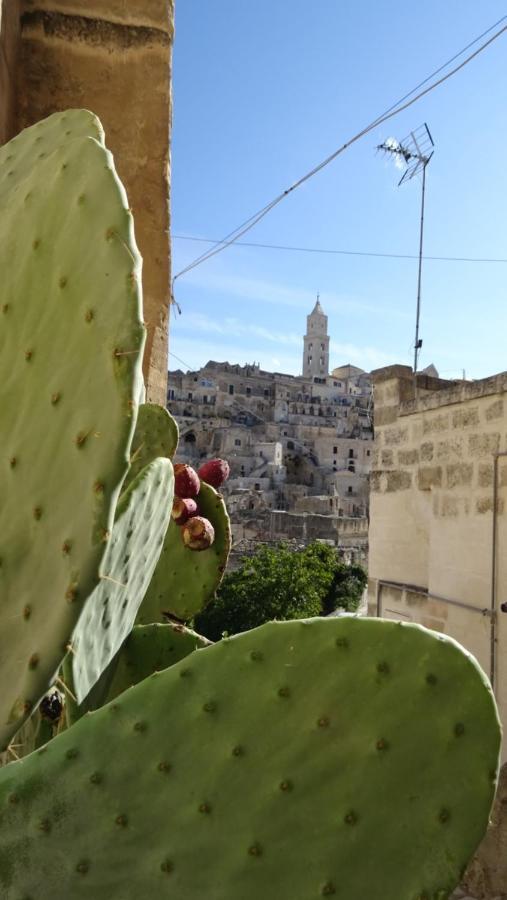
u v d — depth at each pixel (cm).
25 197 145
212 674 124
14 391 134
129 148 317
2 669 124
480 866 334
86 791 119
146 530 160
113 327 120
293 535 3534
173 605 239
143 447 228
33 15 307
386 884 116
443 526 632
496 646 559
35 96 308
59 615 116
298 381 10175
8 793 119
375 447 754
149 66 320
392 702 119
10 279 141
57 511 121
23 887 116
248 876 117
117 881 117
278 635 124
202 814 119
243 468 7569
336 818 117
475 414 597
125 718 123
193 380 9238
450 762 118
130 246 125
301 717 121
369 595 746
